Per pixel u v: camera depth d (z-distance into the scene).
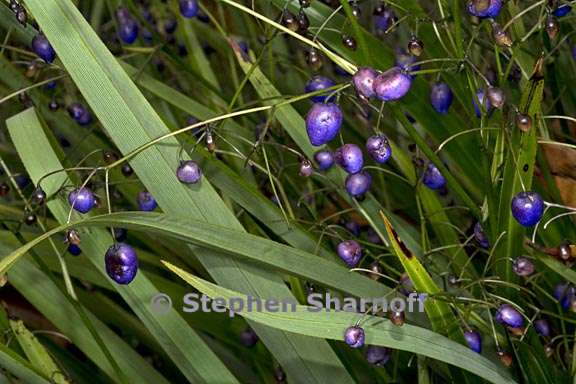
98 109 0.56
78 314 0.66
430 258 0.64
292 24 0.58
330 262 0.57
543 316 0.68
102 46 0.56
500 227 0.58
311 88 0.57
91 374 0.78
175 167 0.57
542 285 0.68
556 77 0.71
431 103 0.62
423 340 0.55
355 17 0.57
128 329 0.78
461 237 0.69
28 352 0.66
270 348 0.61
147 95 0.79
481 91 0.58
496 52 0.57
